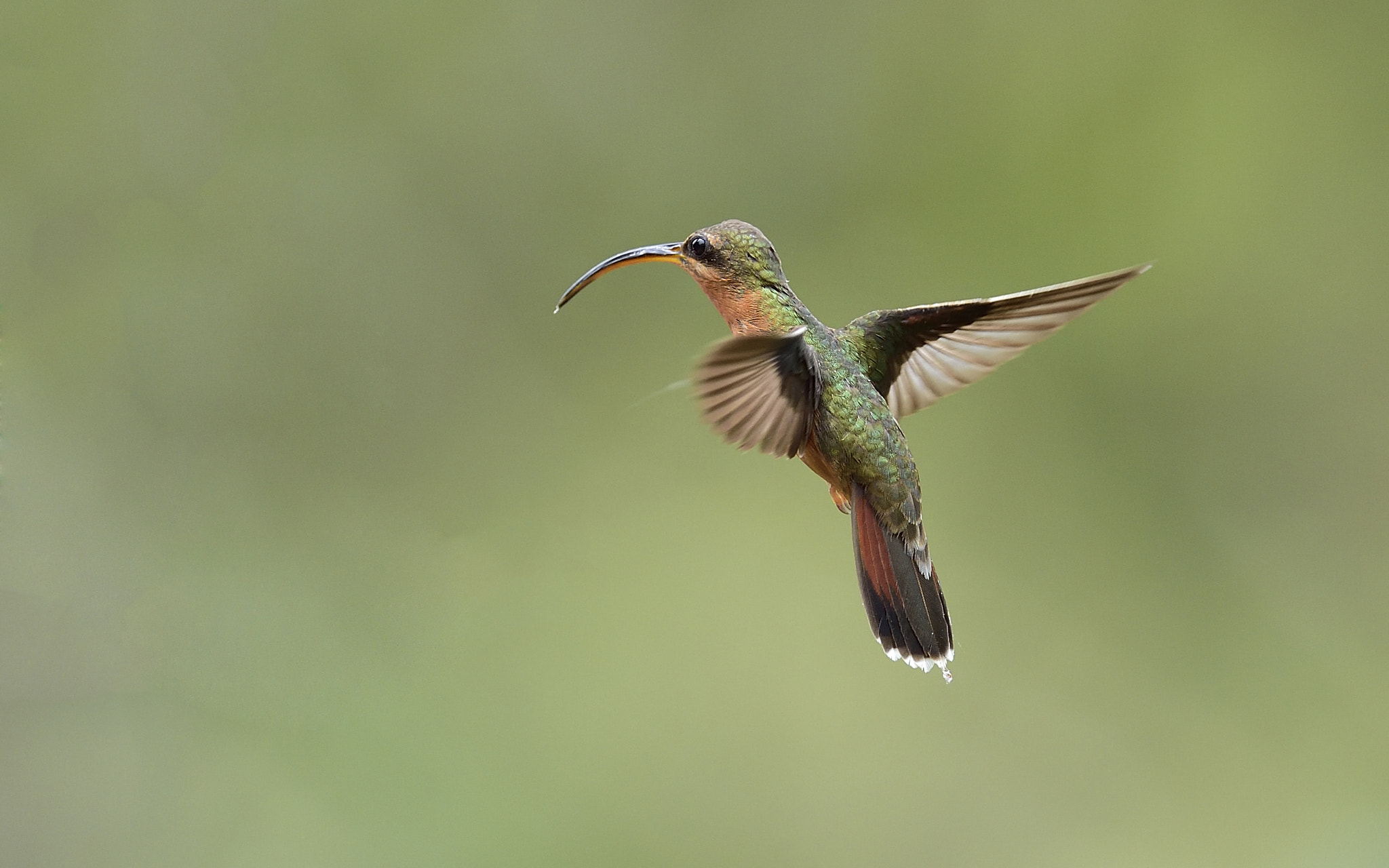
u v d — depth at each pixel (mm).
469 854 8984
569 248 11305
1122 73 11680
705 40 11562
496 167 11211
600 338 11250
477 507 10680
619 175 11438
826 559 10836
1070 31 11672
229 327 10328
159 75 10352
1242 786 10391
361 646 9828
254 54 10633
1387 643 10914
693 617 10664
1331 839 9898
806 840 9797
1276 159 11656
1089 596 11188
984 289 11711
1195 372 11742
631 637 10367
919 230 11734
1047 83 11695
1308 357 11656
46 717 8641
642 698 10023
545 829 9258
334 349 10672
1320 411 11570
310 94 10781
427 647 9992
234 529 9930
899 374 5547
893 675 10492
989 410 11711
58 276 9883
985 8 11703
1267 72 11648
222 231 10422
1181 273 11742
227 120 10523
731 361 4059
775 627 10609
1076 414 11734
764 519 10984
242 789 8758
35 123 10016
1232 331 11734
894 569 5031
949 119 11727
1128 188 11742
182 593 9438
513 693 9914
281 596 9742
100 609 9133
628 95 11445
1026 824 10086
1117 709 10719
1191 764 10445
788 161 11672
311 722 9195
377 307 10805
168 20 10383
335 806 8883
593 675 10109
